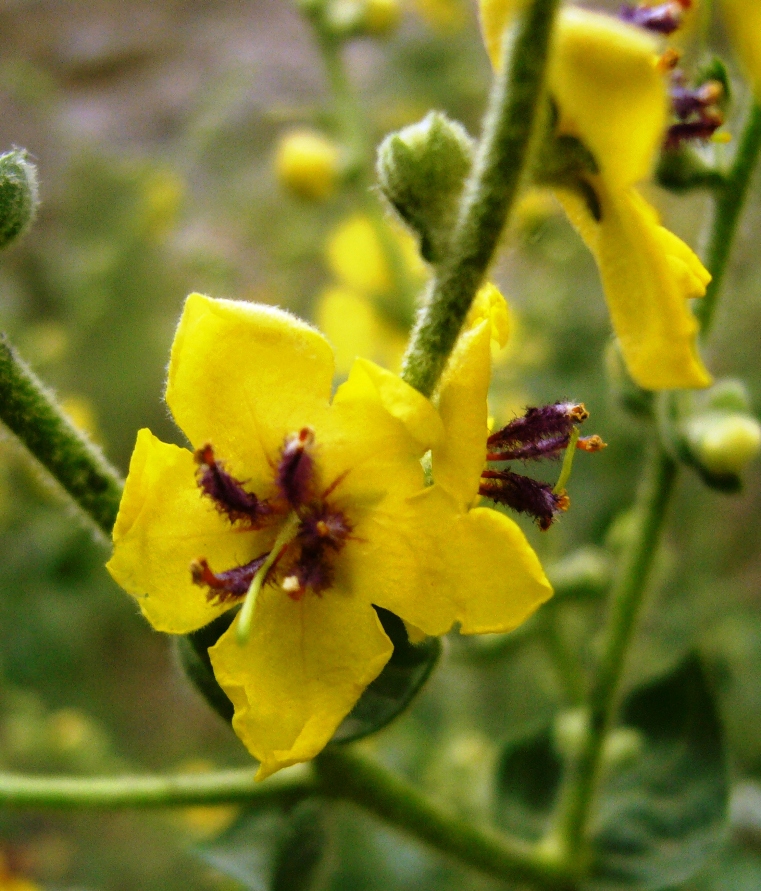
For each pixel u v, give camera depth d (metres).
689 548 0.21
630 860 0.11
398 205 0.06
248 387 0.07
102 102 0.35
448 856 0.10
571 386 0.21
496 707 0.21
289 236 0.25
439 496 0.06
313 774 0.10
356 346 0.19
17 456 0.23
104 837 0.26
